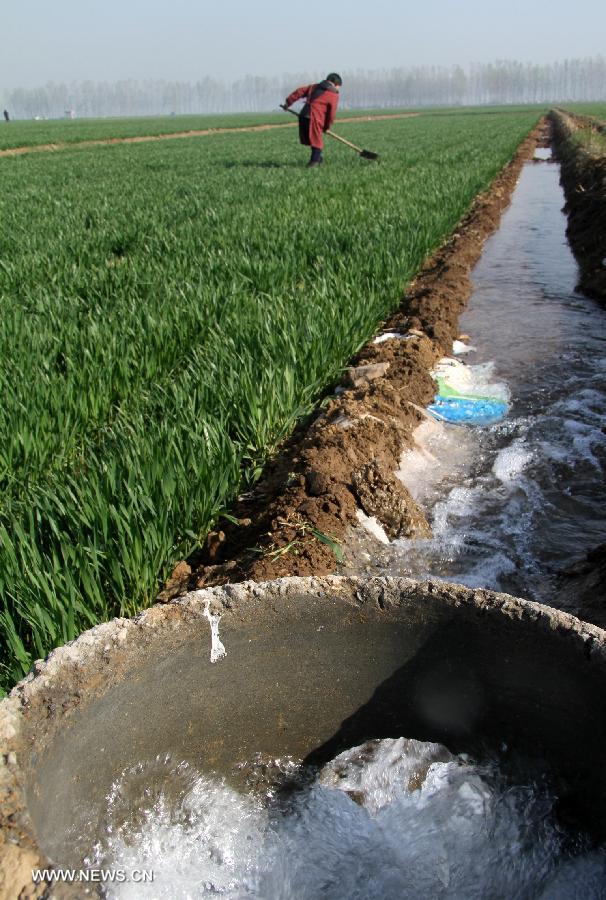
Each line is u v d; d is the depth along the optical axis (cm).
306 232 862
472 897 188
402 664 221
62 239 892
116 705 196
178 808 210
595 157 1505
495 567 346
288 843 204
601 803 198
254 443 424
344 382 527
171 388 445
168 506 318
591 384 554
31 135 4256
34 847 147
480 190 1465
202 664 210
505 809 205
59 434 402
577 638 195
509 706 216
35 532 300
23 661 246
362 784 218
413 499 398
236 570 326
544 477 425
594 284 800
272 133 4625
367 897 190
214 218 991
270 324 530
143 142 3947
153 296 616
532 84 19975
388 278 704
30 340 505
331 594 214
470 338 671
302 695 225
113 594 304
